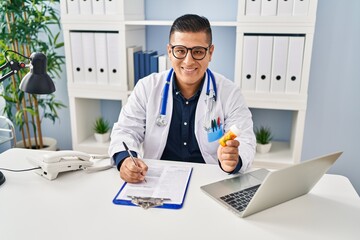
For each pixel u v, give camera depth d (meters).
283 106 2.07
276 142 2.50
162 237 0.88
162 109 1.55
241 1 1.95
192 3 2.36
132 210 1.00
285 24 1.94
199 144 1.55
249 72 2.06
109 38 2.20
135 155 1.33
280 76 2.03
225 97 1.59
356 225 0.94
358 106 2.32
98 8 2.15
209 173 1.26
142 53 2.24
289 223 0.94
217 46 2.40
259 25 1.97
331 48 2.24
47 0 2.38
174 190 1.12
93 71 2.28
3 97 2.36
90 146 2.44
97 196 1.09
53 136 2.86
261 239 0.87
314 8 1.89
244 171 1.27
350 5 2.15
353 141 2.39
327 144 2.43
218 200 1.05
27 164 1.34
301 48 1.97
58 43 2.59
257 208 0.98
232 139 1.22
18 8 2.23
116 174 1.25
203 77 1.57
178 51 1.40
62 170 1.22
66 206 1.02
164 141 1.55
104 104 2.76
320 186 1.16
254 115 2.51
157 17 2.43
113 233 0.89
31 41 2.31
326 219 0.97
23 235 0.88
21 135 2.77
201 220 0.96
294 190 1.03
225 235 0.89
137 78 2.29
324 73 2.30
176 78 1.56
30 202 1.05
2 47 2.18
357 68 2.25
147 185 1.15
